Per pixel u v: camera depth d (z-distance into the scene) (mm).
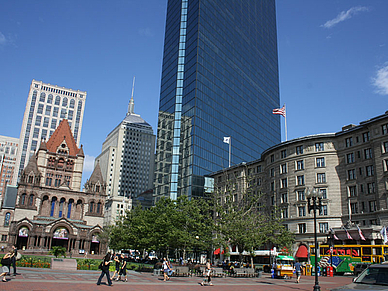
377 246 50000
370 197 61656
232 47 129625
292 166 73938
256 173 89312
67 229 109938
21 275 29797
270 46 165375
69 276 32406
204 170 102938
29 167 115875
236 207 54875
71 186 125000
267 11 170125
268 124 147375
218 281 36594
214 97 113688
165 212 58562
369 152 63875
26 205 111875
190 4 122688
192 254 89250
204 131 106062
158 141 120562
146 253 101562
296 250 68562
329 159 69438
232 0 136375
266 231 53094
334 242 63031
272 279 42875
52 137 128875
